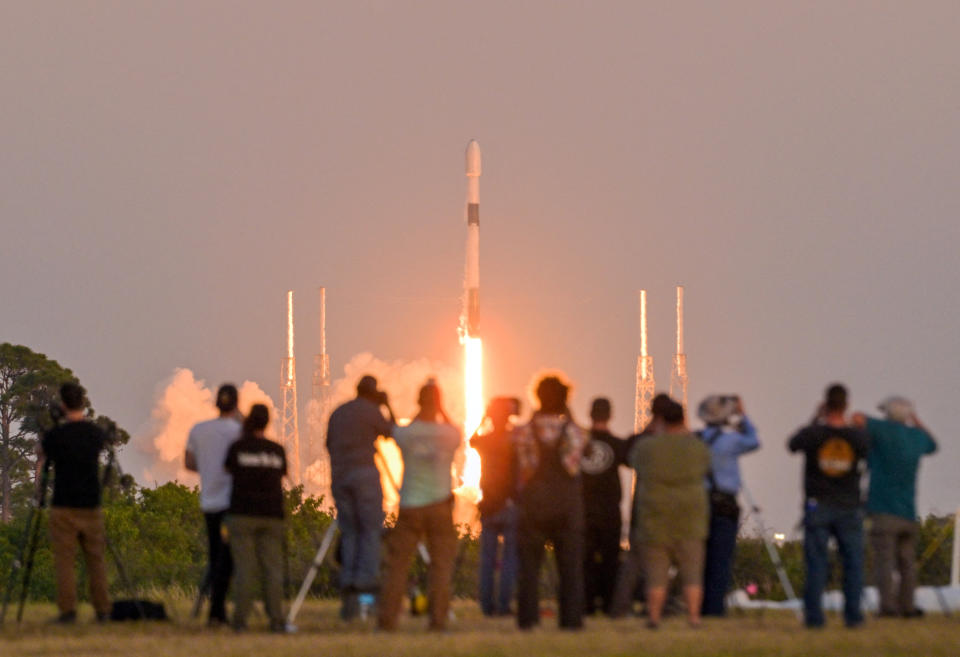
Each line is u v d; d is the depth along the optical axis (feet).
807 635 197.67
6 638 216.33
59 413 244.83
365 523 236.43
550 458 210.38
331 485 239.71
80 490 240.53
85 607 327.67
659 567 214.48
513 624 241.76
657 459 214.07
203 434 239.09
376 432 239.71
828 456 210.79
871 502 236.02
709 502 247.29
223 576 239.30
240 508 225.15
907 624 220.23
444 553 220.23
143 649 194.18
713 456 248.52
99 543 244.22
